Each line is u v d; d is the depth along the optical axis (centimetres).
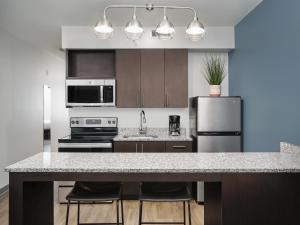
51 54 673
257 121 355
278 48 301
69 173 203
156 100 444
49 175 203
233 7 360
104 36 255
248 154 258
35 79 584
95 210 375
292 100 273
